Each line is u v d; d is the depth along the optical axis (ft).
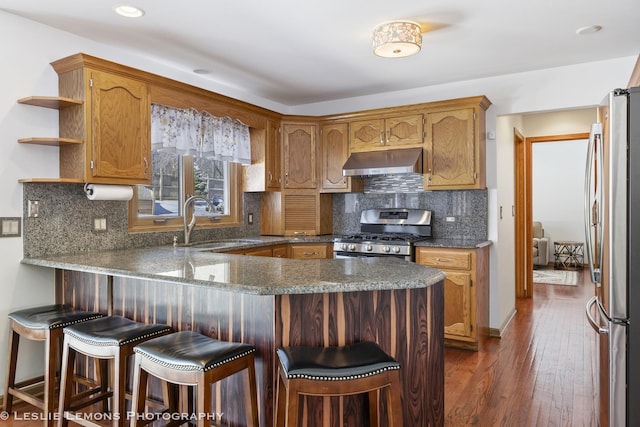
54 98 8.50
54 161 9.39
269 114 14.49
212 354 5.67
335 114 14.82
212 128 12.58
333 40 10.23
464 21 9.24
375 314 6.45
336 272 6.84
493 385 9.58
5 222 8.66
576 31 9.80
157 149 10.94
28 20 8.99
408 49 9.59
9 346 8.34
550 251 28.84
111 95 9.41
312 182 15.31
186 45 10.50
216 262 8.15
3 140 8.62
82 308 8.91
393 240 13.01
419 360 6.77
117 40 10.16
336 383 5.17
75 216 9.81
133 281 8.05
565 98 12.40
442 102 13.04
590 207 7.47
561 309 16.80
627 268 6.52
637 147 6.47
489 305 13.50
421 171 13.43
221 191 14.42
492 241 13.50
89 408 8.52
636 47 10.85
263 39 10.14
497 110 13.35
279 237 14.79
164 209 12.34
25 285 9.00
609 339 6.68
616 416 6.63
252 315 6.47
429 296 6.92
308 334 6.23
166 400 7.22
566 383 9.68
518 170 18.83
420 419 6.80
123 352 6.57
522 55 11.40
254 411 6.08
